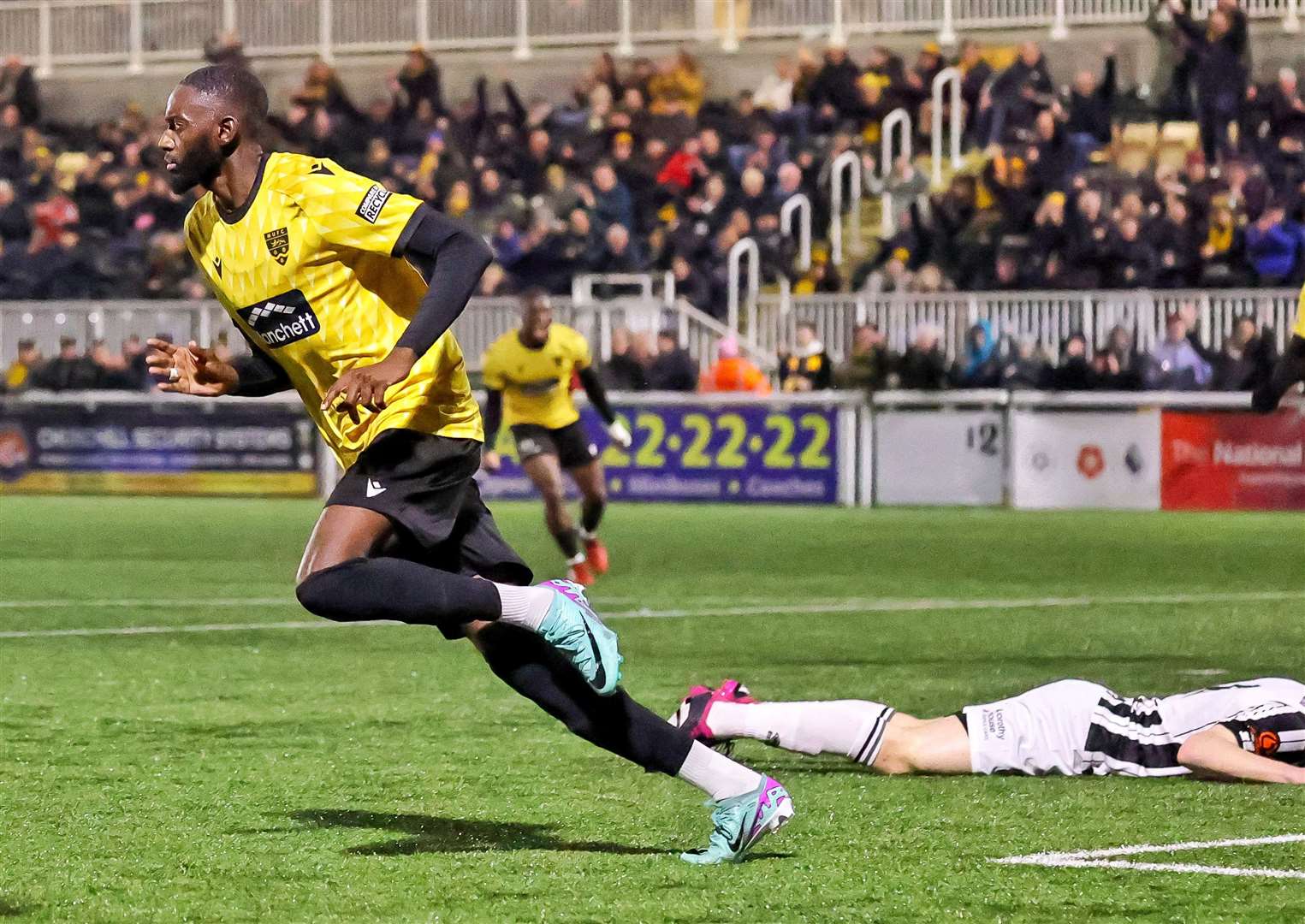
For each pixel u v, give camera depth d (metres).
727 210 51.56
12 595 25.69
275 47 63.97
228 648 20.02
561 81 61.56
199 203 9.95
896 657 19.23
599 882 9.38
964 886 9.27
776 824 9.77
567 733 14.40
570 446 27.36
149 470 47.81
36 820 11.06
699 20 61.25
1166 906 8.86
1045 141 48.84
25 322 50.00
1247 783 11.93
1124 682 17.36
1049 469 42.22
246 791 12.04
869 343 43.59
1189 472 41.34
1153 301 43.91
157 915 8.71
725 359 45.81
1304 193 48.03
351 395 8.84
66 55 65.94
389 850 10.18
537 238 49.81
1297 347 14.49
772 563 30.28
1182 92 50.88
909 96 54.72
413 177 54.78
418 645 20.22
